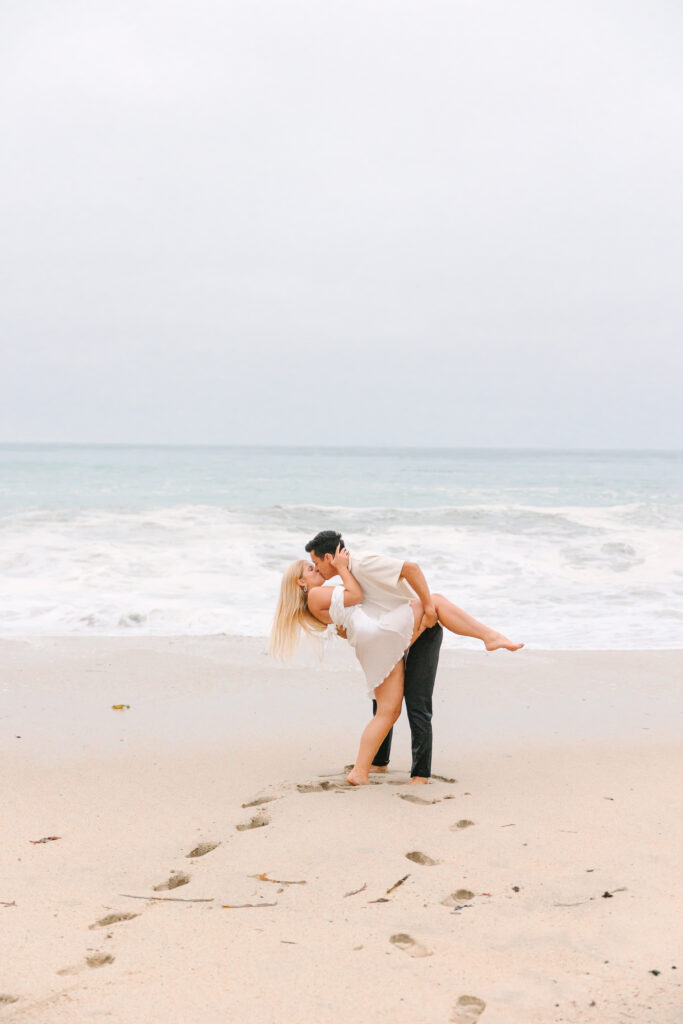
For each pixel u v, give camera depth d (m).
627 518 17.88
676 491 27.72
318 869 3.07
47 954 2.45
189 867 3.14
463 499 24.14
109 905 2.81
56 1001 2.18
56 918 2.71
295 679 6.48
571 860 3.15
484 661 7.12
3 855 3.26
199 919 2.69
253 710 5.61
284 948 2.48
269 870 3.07
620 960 2.38
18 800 3.90
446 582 11.05
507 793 3.97
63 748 4.75
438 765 4.48
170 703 5.75
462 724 5.34
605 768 4.41
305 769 4.41
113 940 2.54
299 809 3.70
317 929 2.61
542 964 2.37
